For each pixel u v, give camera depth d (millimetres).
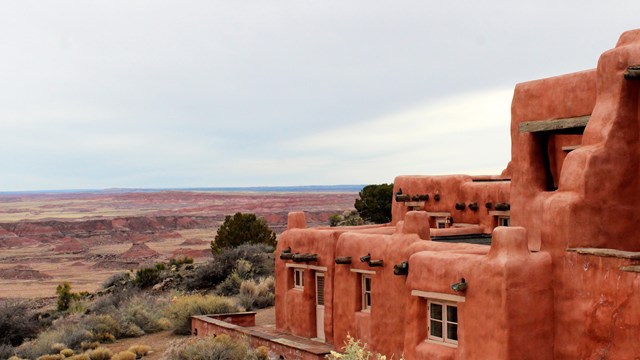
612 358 12953
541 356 14000
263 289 36000
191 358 22359
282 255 24312
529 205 16922
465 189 24109
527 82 17109
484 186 23344
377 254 19141
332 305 22047
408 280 16453
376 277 19094
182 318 29281
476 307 14438
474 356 14469
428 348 15734
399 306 18234
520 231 14180
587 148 14367
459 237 22562
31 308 51688
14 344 33219
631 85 14320
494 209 22891
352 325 20344
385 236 19094
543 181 17047
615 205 14250
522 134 17172
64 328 30250
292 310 24328
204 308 29656
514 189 17391
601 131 14352
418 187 25859
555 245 14156
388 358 18531
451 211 24656
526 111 17078
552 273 14195
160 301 36250
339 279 20969
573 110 15844
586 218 13984
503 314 13805
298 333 23984
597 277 13281
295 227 25500
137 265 97375
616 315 12875
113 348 27625
